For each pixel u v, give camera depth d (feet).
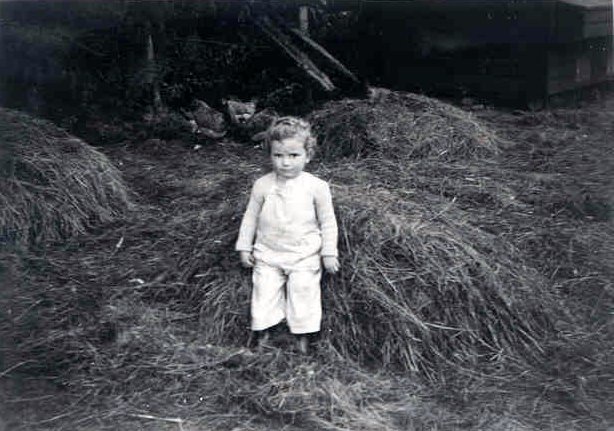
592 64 25.22
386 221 11.50
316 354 10.01
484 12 24.70
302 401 8.95
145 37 22.97
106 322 10.85
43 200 14.43
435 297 10.49
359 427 8.51
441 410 8.95
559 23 23.82
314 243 10.37
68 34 21.43
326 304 10.41
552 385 9.52
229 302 10.77
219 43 24.64
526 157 18.40
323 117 19.19
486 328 10.47
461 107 24.75
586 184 16.14
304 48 25.30
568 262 12.73
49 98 21.58
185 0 23.18
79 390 9.32
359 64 27.45
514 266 11.78
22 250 13.52
